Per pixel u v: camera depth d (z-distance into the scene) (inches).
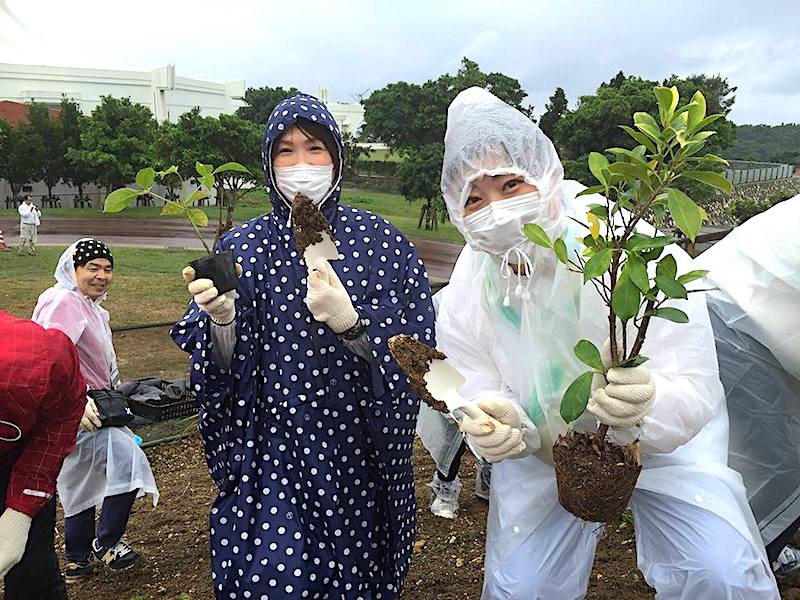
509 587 97.3
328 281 85.1
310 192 93.4
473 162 87.0
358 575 95.0
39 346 83.5
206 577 131.6
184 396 202.7
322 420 92.7
